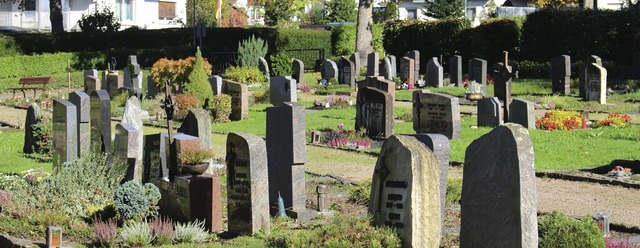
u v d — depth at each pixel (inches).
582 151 965.8
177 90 1606.8
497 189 464.8
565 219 508.7
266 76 1983.3
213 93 1389.0
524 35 2174.0
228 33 2549.2
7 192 686.5
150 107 1455.5
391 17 3073.3
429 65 1866.4
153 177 710.5
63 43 2352.4
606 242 532.7
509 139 460.4
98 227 589.6
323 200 666.2
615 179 794.2
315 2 3668.8
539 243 496.1
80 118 829.2
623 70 1918.1
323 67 2037.4
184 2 3090.6
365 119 1120.2
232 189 591.2
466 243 479.5
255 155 579.5
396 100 1626.5
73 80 2082.9
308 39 2664.9
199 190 617.0
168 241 577.0
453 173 856.9
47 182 684.1
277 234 579.5
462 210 482.3
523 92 1683.1
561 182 808.3
